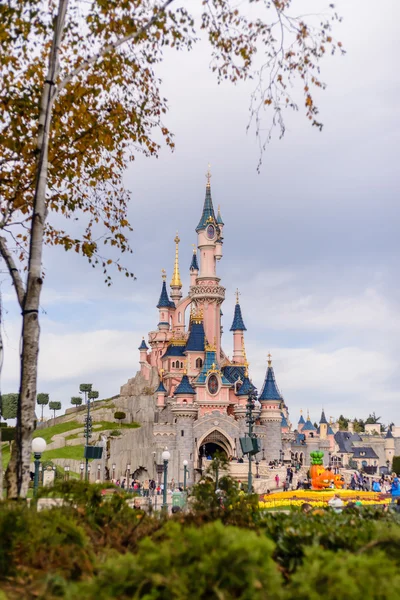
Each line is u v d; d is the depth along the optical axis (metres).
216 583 7.65
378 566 7.82
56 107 21.64
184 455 105.88
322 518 12.94
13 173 22.44
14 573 9.71
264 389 116.69
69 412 150.50
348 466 169.75
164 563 8.05
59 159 22.58
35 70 21.03
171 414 124.62
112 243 24.41
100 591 7.75
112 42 19.47
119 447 112.75
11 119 20.20
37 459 28.75
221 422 109.19
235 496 13.80
